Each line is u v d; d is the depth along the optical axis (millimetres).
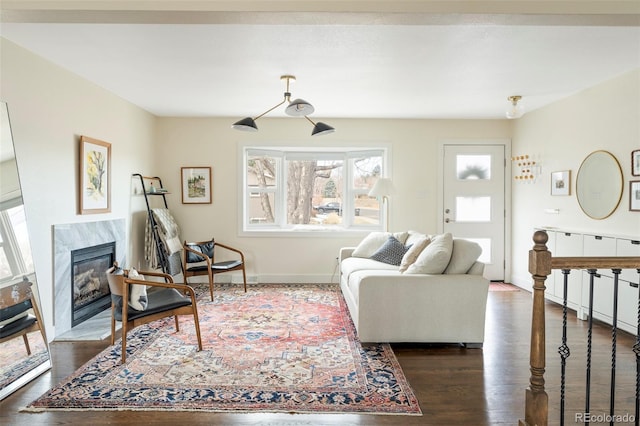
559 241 4102
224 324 3559
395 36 2676
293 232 5367
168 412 2096
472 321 3033
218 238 5363
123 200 4414
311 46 2855
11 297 2455
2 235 2482
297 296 4582
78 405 2162
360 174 5703
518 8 1928
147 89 3992
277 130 5336
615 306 1897
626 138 3477
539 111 4762
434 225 5402
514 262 5324
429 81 3695
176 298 3004
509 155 5383
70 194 3445
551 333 3373
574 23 2049
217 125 5316
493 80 3660
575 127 4129
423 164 5387
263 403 2186
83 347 3023
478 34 2637
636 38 2705
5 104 2633
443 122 5371
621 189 3527
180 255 5152
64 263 3342
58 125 3275
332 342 3125
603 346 3055
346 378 2500
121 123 4344
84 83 3635
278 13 1938
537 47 2877
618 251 3354
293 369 2625
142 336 3242
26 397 2256
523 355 2906
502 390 2367
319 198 5824
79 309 3619
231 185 5340
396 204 5383
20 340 2457
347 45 2830
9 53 2754
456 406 2182
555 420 2064
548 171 4598
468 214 5422
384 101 4438
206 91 4066
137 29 2572
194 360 2760
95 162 3797
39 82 3049
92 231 3768
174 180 5324
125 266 4457
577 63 3215
